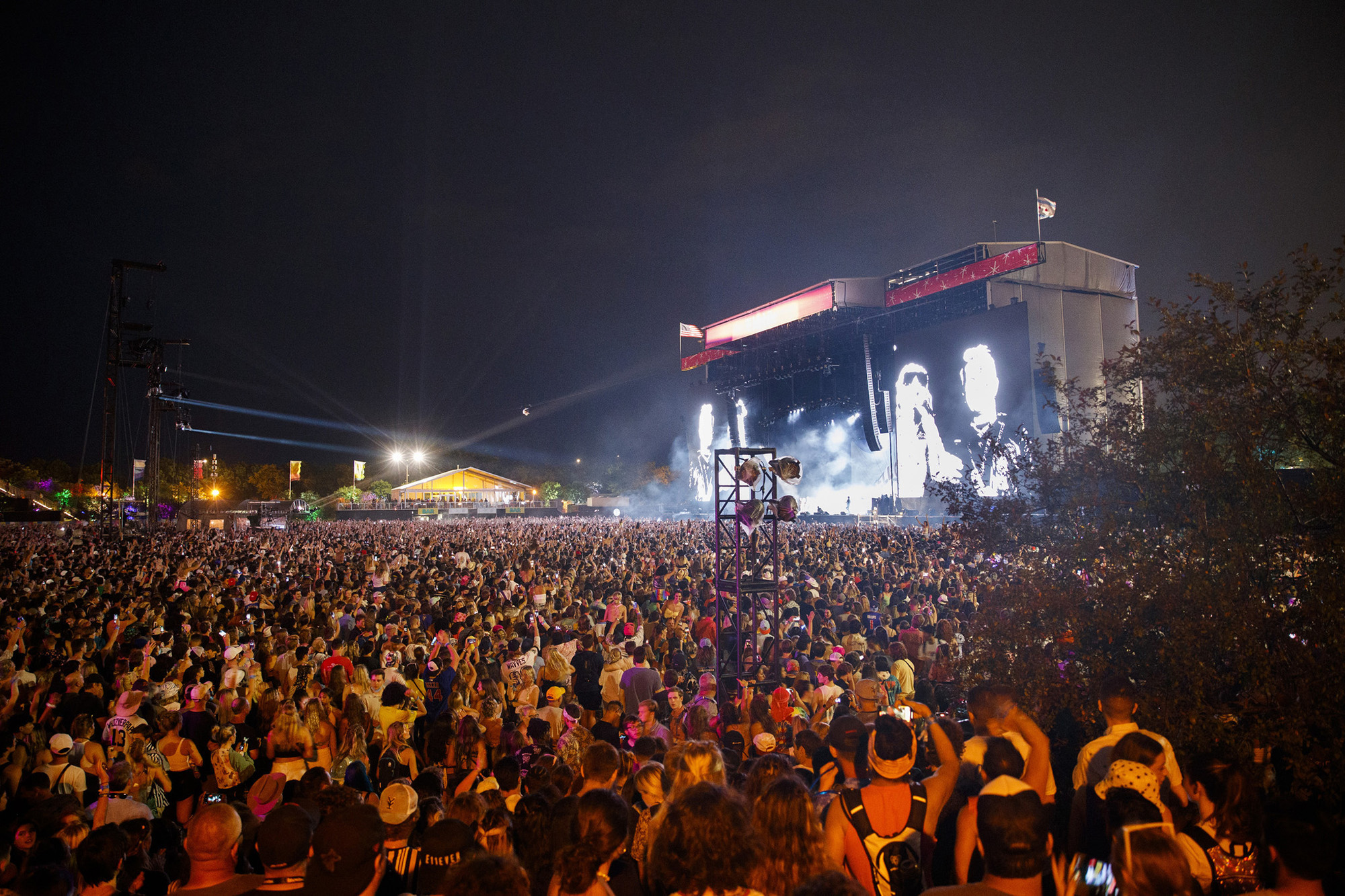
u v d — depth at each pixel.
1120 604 6.16
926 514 46.66
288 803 3.36
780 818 3.04
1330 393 5.75
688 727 6.96
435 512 94.25
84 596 14.14
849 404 61.06
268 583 18.53
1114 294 56.31
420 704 8.37
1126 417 6.68
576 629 11.97
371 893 3.17
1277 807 4.66
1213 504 6.29
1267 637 5.52
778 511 11.41
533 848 3.84
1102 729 6.32
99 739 7.28
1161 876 2.51
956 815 4.02
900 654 9.50
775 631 10.59
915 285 52.97
